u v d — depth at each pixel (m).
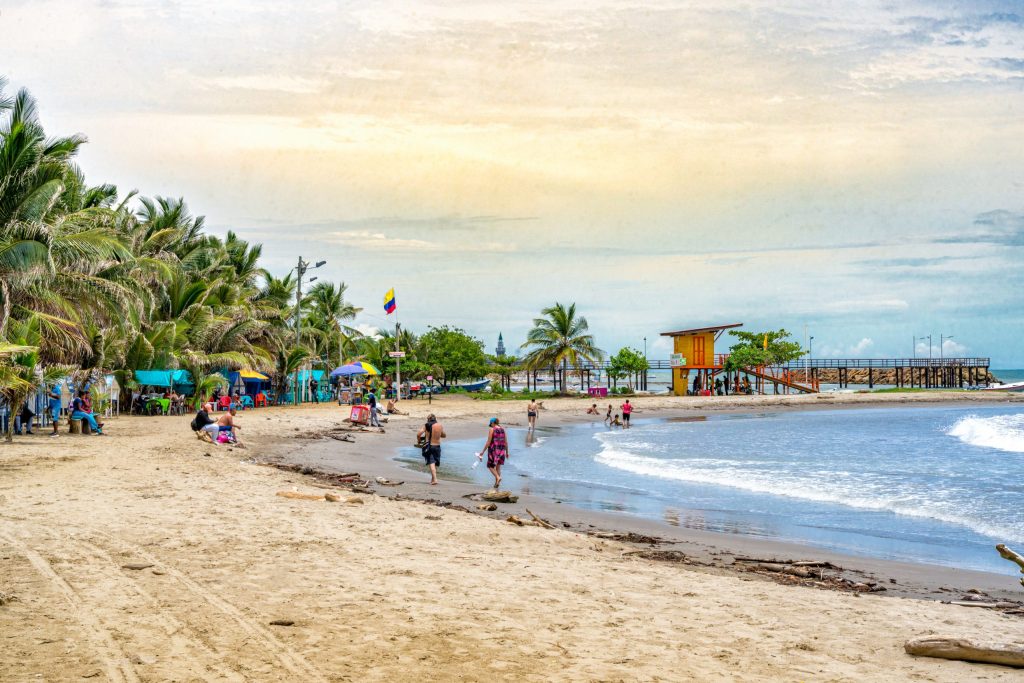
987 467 25.48
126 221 40.28
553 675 5.91
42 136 24.69
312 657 6.04
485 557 10.31
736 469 24.84
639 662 6.33
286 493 14.28
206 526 11.06
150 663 5.74
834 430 42.81
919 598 10.01
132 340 35.72
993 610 9.08
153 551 9.40
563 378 73.44
